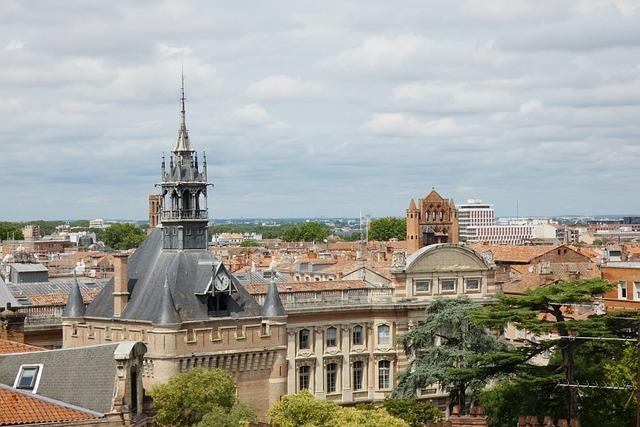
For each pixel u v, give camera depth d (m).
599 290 136.00
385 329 191.50
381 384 191.00
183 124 158.12
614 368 134.50
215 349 149.25
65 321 155.75
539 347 138.62
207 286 150.00
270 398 155.38
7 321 138.50
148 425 93.31
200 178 156.62
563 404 135.38
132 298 151.88
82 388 90.44
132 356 90.50
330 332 187.25
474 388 150.62
